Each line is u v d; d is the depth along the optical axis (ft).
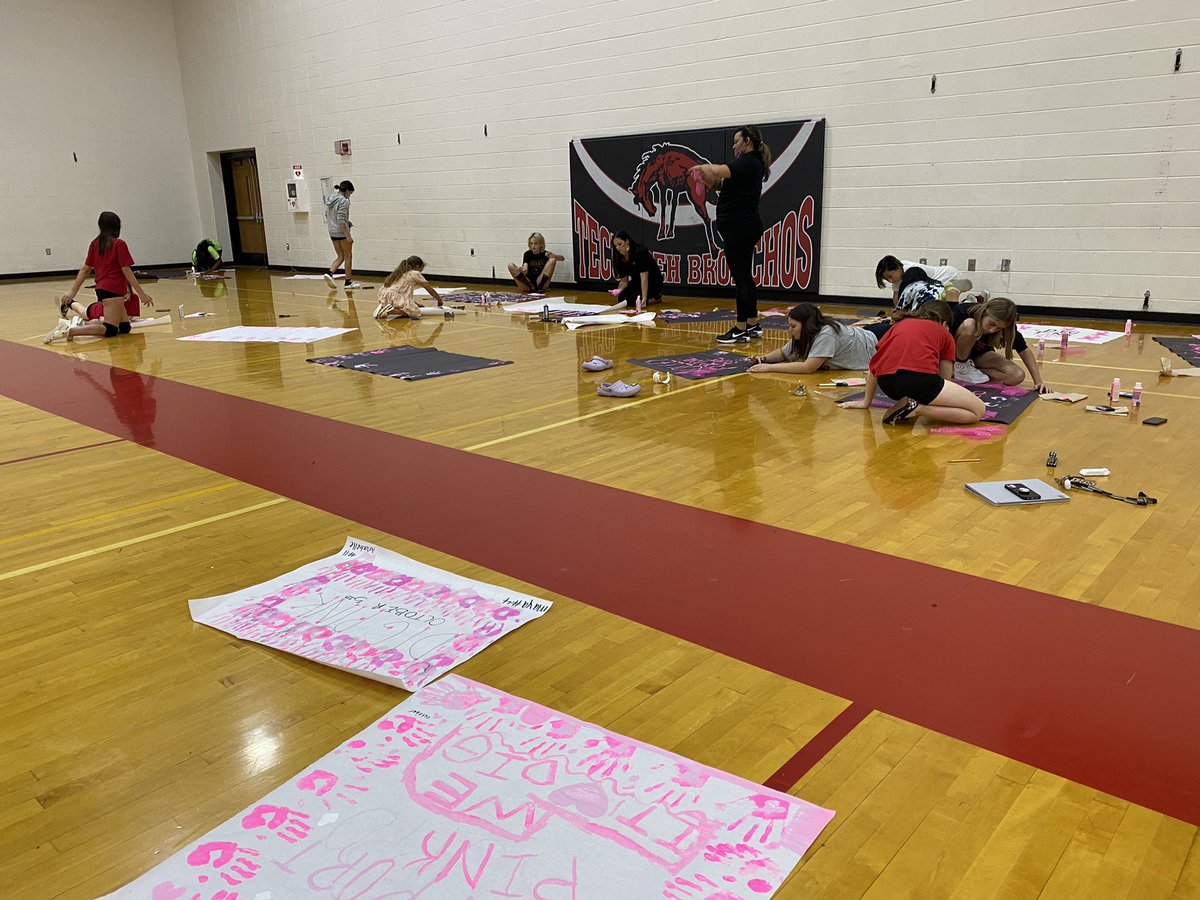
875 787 5.22
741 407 14.53
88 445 13.26
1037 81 22.97
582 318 25.30
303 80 43.91
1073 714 5.90
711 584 7.97
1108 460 11.22
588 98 32.58
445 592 7.86
